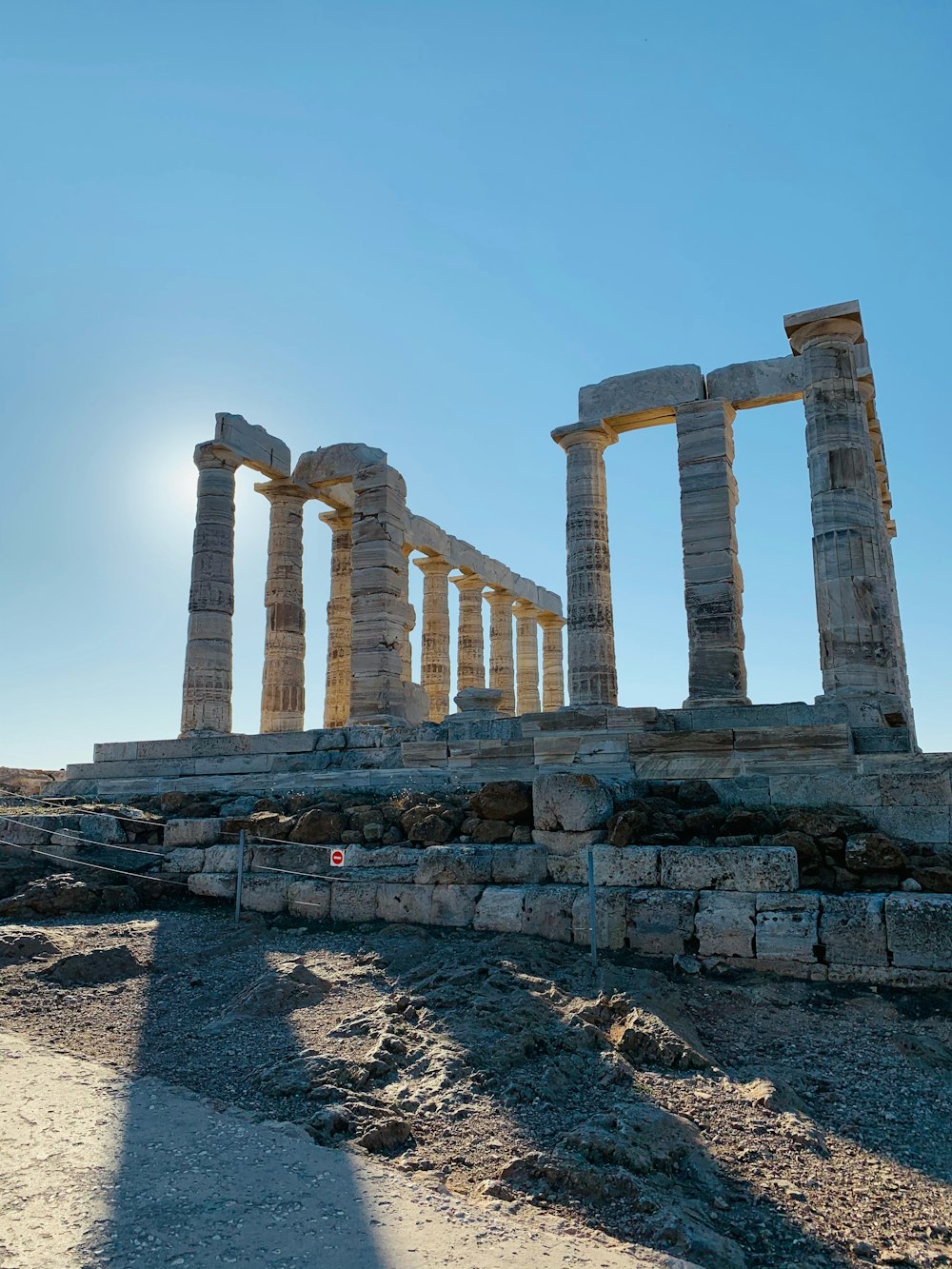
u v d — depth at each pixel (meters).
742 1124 6.98
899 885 10.88
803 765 14.48
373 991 10.09
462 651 36.00
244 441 24.38
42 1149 6.05
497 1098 7.27
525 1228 5.25
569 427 22.02
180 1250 4.79
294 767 19.97
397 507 24.59
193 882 14.82
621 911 11.36
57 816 16.83
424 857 13.05
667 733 15.62
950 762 13.77
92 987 10.48
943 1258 5.43
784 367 20.55
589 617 21.22
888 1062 8.31
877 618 17.27
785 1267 5.23
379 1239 4.98
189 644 23.30
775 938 10.41
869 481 17.88
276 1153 6.11
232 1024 9.12
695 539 20.61
